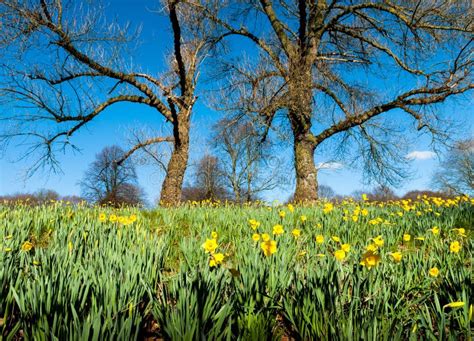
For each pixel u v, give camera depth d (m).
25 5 9.22
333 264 2.46
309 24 14.51
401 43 13.66
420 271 2.75
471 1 12.01
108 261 2.68
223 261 3.39
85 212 6.64
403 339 1.76
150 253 2.99
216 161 26.91
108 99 12.31
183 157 13.93
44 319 1.67
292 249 3.44
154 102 13.15
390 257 3.12
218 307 1.98
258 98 12.64
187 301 1.84
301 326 1.91
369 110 13.33
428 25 12.31
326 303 2.02
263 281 2.24
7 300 1.98
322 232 4.75
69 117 11.33
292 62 12.83
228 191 27.31
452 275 2.34
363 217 6.02
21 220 5.21
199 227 5.15
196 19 14.08
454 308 1.85
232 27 14.84
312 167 13.25
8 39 9.32
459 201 9.17
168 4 11.86
